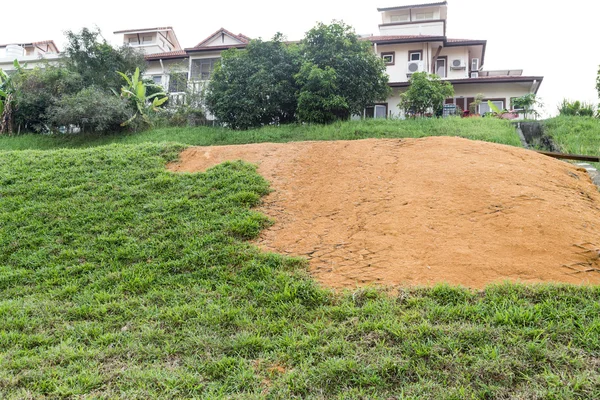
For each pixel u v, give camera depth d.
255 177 7.70
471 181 6.46
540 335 3.40
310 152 8.76
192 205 6.89
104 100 15.02
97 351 3.83
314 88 13.83
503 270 4.61
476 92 21.03
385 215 5.94
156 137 14.07
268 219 6.29
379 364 3.23
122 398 3.19
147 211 6.90
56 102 15.56
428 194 6.28
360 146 8.65
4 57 27.31
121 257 5.73
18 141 15.34
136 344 3.91
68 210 7.12
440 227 5.47
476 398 2.85
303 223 6.18
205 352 3.72
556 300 3.89
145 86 17.80
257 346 3.73
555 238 5.08
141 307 4.55
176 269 5.30
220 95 14.82
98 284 5.15
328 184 7.26
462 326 3.57
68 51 17.91
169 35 31.70
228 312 4.26
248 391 3.17
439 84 15.75
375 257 5.07
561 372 3.00
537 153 8.34
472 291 4.22
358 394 3.01
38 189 7.90
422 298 4.12
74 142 15.11
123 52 18.50
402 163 7.51
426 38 22.28
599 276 4.50
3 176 8.55
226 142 12.91
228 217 6.40
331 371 3.23
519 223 5.36
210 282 4.97
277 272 4.98
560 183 6.84
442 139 8.42
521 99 16.47
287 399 3.06
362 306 4.15
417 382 3.06
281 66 14.55
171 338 3.98
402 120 13.87
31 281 5.43
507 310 3.74
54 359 3.75
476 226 5.42
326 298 4.37
